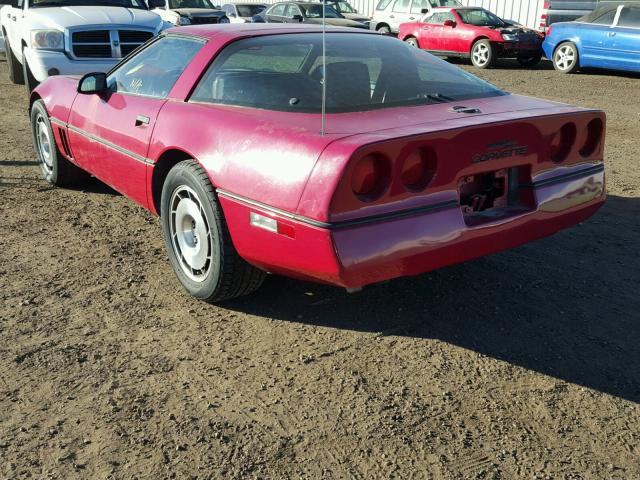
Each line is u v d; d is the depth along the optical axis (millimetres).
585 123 3379
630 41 13016
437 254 2949
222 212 3350
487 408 2795
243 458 2494
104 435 2619
